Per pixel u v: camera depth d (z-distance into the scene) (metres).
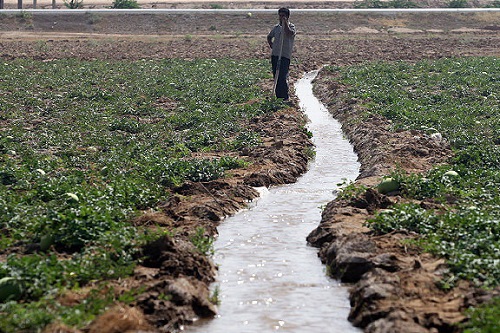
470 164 30.00
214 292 18.55
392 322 15.68
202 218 24.47
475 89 52.81
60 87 54.88
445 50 86.12
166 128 39.09
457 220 21.33
